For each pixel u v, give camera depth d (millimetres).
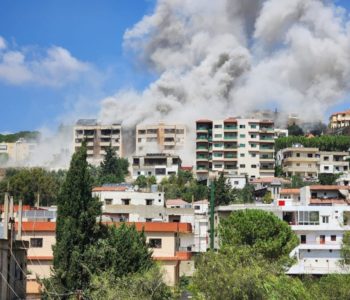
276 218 94812
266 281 56688
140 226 82812
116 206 112625
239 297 54844
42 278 68875
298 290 59188
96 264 63875
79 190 66375
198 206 167250
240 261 59094
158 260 73375
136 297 57188
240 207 114188
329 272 98625
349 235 90625
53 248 65375
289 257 92750
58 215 66312
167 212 122250
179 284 78438
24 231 79562
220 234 95688
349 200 128375
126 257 64562
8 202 61625
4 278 56906
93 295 57844
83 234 65188
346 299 69875
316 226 106125
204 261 57969
